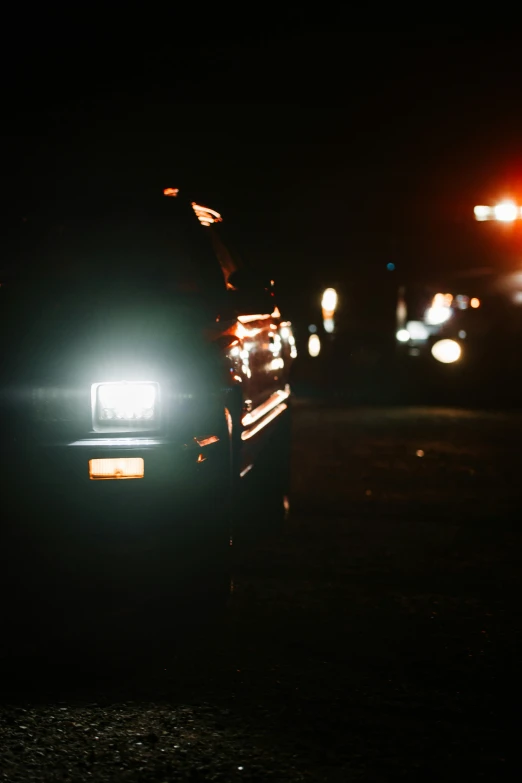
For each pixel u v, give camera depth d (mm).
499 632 5035
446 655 4668
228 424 5160
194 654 4656
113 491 4598
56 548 4875
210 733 3756
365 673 4422
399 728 3812
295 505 8672
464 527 7750
